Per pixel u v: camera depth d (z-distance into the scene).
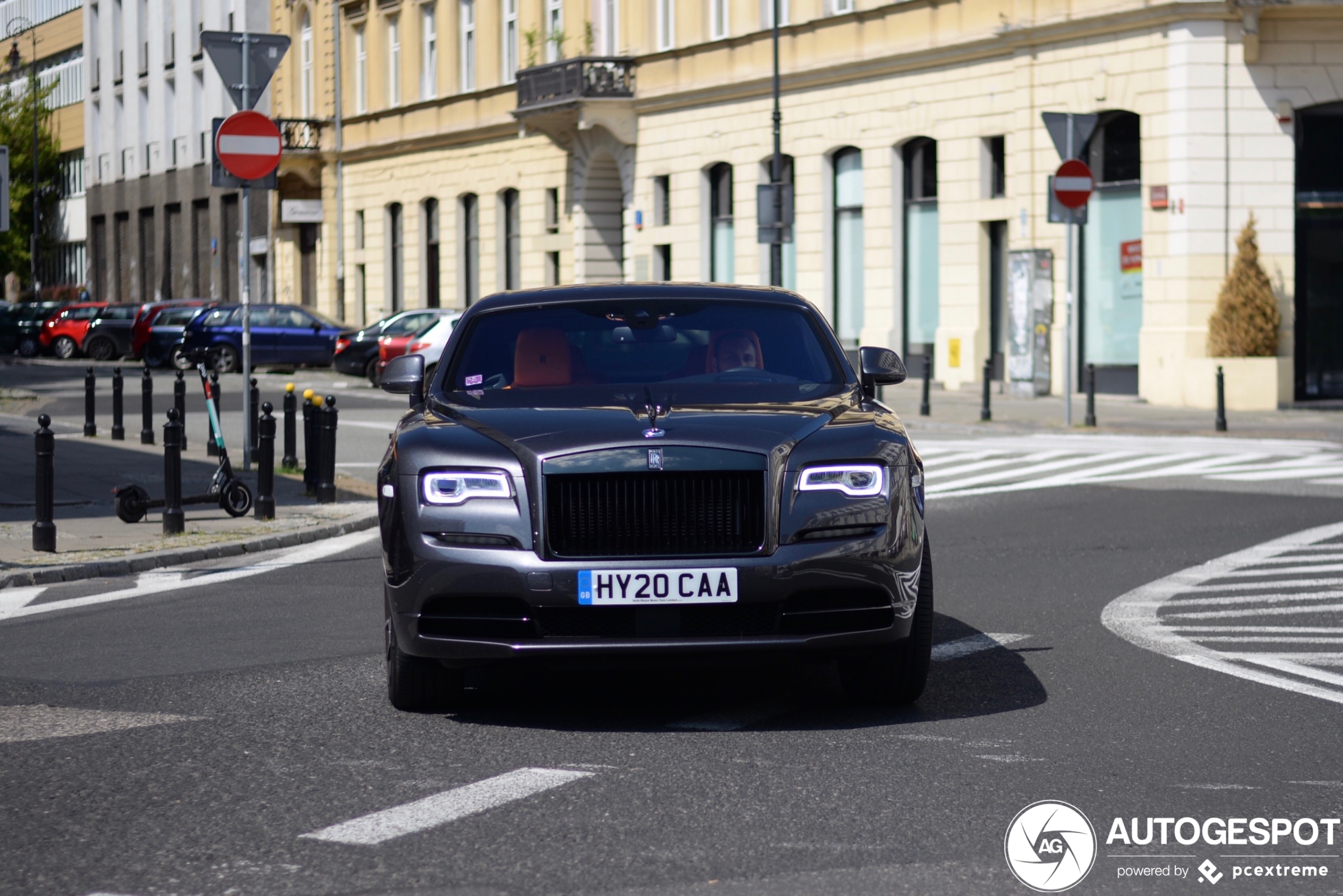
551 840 5.28
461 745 6.64
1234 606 10.15
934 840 5.27
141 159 68.88
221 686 7.89
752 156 35.66
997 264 30.67
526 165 43.56
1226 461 19.70
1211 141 26.69
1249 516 14.80
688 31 37.44
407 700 7.26
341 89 52.53
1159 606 10.15
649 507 6.78
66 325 52.00
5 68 86.06
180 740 6.76
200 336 39.94
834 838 5.29
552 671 8.30
